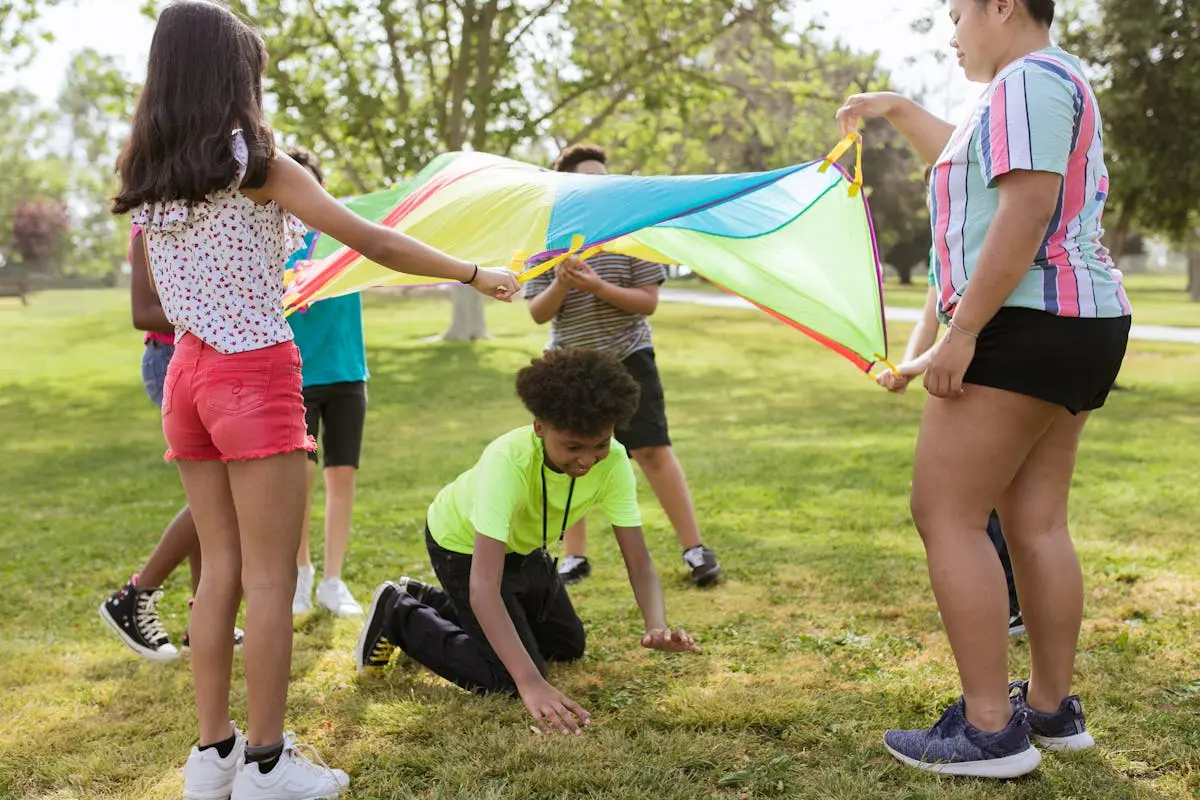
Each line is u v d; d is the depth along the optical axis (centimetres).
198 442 238
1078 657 317
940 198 246
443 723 281
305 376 399
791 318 318
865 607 384
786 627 363
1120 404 1081
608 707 294
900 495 611
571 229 308
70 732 288
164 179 219
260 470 232
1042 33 241
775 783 242
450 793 241
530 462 292
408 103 1848
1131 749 256
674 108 1927
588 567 446
